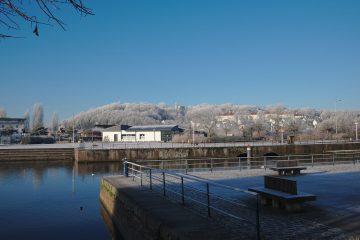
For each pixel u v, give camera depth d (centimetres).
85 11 497
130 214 1585
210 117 15500
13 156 6144
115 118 19312
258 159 6028
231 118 16025
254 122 13988
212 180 2309
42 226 1973
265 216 1261
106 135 10962
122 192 1786
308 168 2962
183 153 6138
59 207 2436
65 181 3709
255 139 10119
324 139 9306
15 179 3903
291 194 1363
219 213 1306
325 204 1440
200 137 9350
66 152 6278
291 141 7012
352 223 1136
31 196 2864
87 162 5797
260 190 1484
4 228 1939
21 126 14538
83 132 12269
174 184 2111
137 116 19725
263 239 984
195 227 1114
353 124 12400
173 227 1114
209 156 6194
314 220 1187
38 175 4250
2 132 12006
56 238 1761
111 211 2034
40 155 6216
